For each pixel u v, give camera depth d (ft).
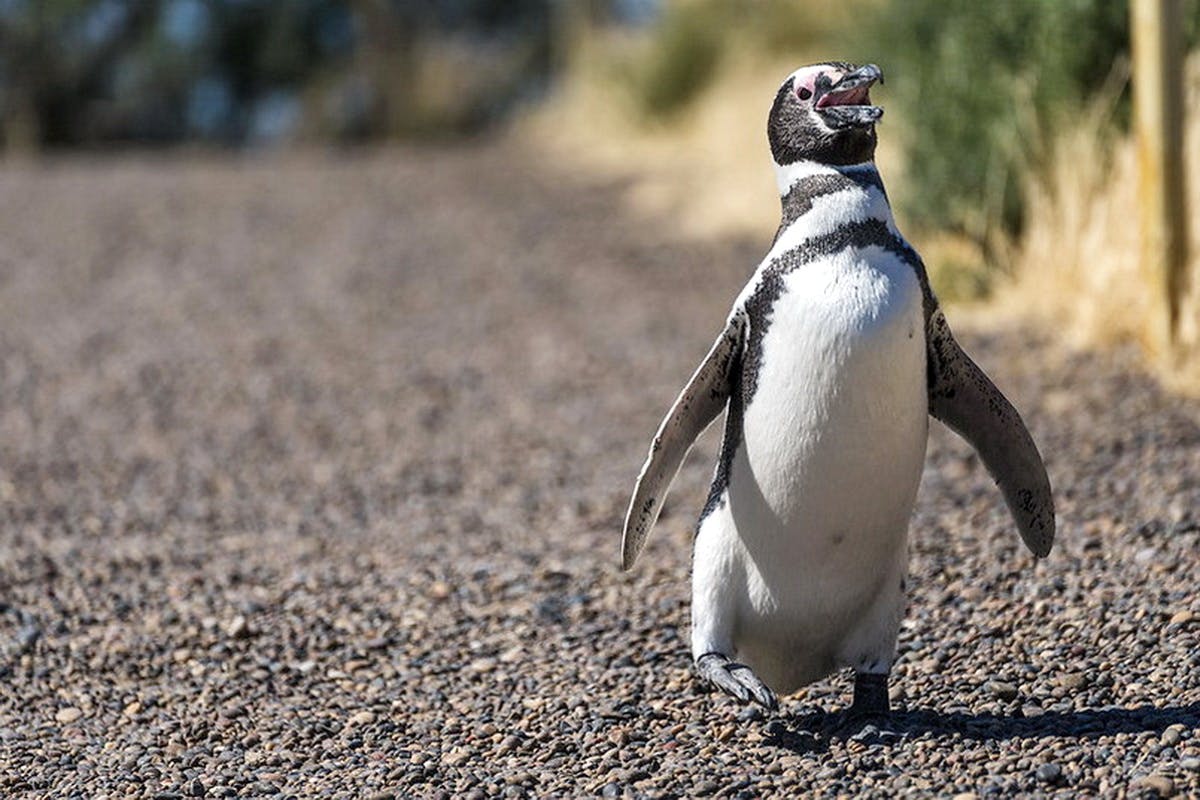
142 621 47.57
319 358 89.35
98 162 186.19
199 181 146.51
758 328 33.06
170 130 269.23
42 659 44.32
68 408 80.59
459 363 86.99
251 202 133.80
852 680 40.11
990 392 34.37
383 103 249.14
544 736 37.29
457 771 35.40
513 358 87.40
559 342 89.71
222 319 98.22
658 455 34.35
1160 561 44.91
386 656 44.06
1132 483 52.54
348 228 122.72
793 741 35.42
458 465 69.15
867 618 35.17
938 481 56.29
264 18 262.47
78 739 38.91
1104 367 65.31
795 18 148.36
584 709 38.81
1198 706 34.65
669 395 77.25
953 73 82.48
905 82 86.48
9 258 114.83
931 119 83.87
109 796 35.06
